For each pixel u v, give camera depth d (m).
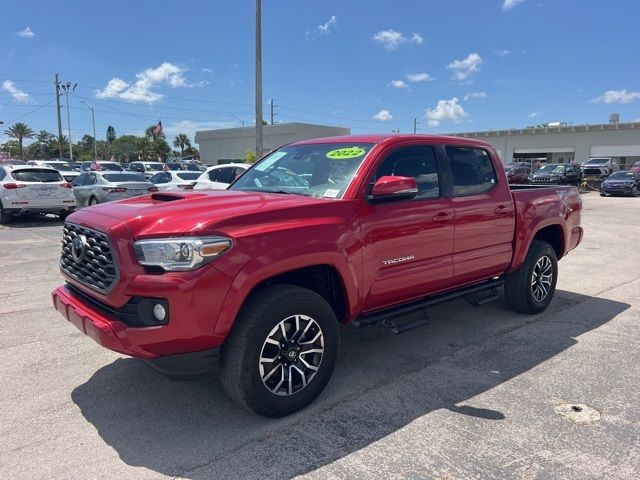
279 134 62.97
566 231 6.09
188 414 3.56
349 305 3.76
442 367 4.37
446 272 4.52
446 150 4.66
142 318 3.05
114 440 3.23
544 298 5.86
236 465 2.97
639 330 5.34
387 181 3.69
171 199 3.79
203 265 3.02
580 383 4.06
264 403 3.35
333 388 3.95
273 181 4.48
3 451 3.10
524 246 5.38
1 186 14.24
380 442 3.21
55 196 14.58
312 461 3.01
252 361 3.24
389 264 4.02
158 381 4.07
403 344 4.91
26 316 5.66
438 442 3.21
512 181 32.28
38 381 4.05
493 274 5.23
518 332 5.27
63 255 3.87
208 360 3.19
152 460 3.02
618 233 13.08
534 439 3.24
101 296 3.24
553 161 56.47
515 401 3.76
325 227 3.53
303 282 3.83
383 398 3.79
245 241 3.16
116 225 3.16
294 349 3.48
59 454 3.08
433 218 4.31
